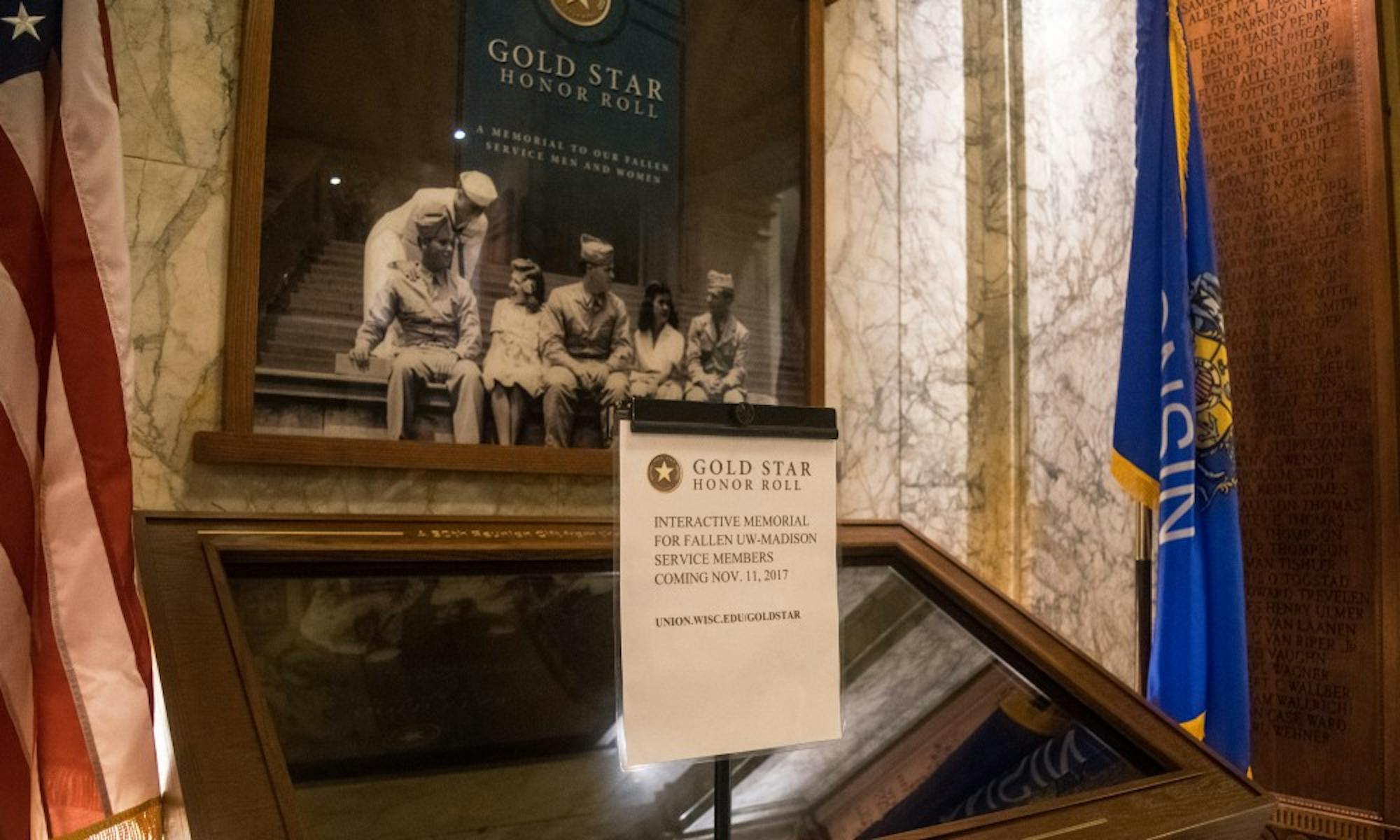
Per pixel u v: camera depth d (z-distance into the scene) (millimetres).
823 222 2836
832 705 1225
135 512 1586
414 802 1378
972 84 3273
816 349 2789
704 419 1179
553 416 2418
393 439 2213
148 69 2059
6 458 1595
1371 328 2840
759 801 1471
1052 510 3160
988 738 1694
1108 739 1729
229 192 2115
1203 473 2742
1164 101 2807
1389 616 2758
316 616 1646
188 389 2051
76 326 1653
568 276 2465
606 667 1823
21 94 1669
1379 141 2844
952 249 3178
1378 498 2801
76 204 1679
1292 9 3059
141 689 1637
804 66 2875
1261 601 3064
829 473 1271
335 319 2172
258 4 2111
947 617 2150
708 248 2674
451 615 1782
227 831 1062
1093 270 3270
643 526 1130
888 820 1423
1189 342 2727
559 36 2508
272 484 2111
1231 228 3203
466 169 2352
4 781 1553
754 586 1192
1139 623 2848
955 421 3127
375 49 2264
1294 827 2908
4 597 1567
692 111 2686
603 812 1413
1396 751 2725
